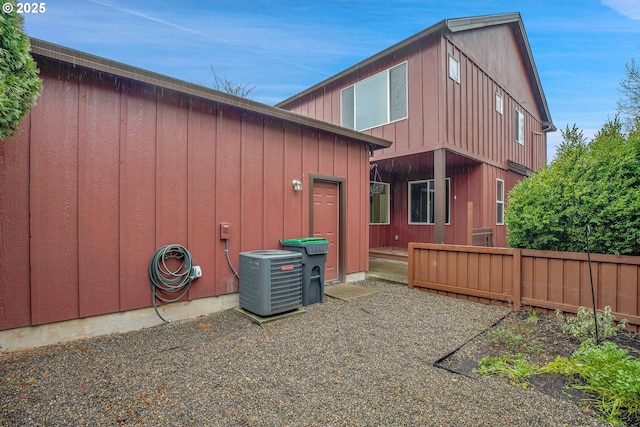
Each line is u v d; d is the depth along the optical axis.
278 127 5.36
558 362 2.87
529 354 3.21
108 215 3.76
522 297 4.69
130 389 2.55
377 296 5.46
